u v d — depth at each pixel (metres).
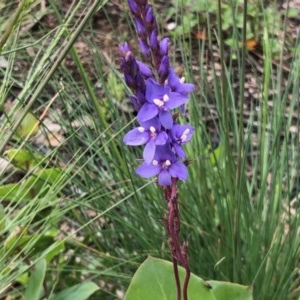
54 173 0.33
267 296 0.32
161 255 0.33
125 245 0.35
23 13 0.23
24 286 0.34
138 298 0.27
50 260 0.35
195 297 0.27
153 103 0.20
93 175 0.34
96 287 0.30
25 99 0.28
